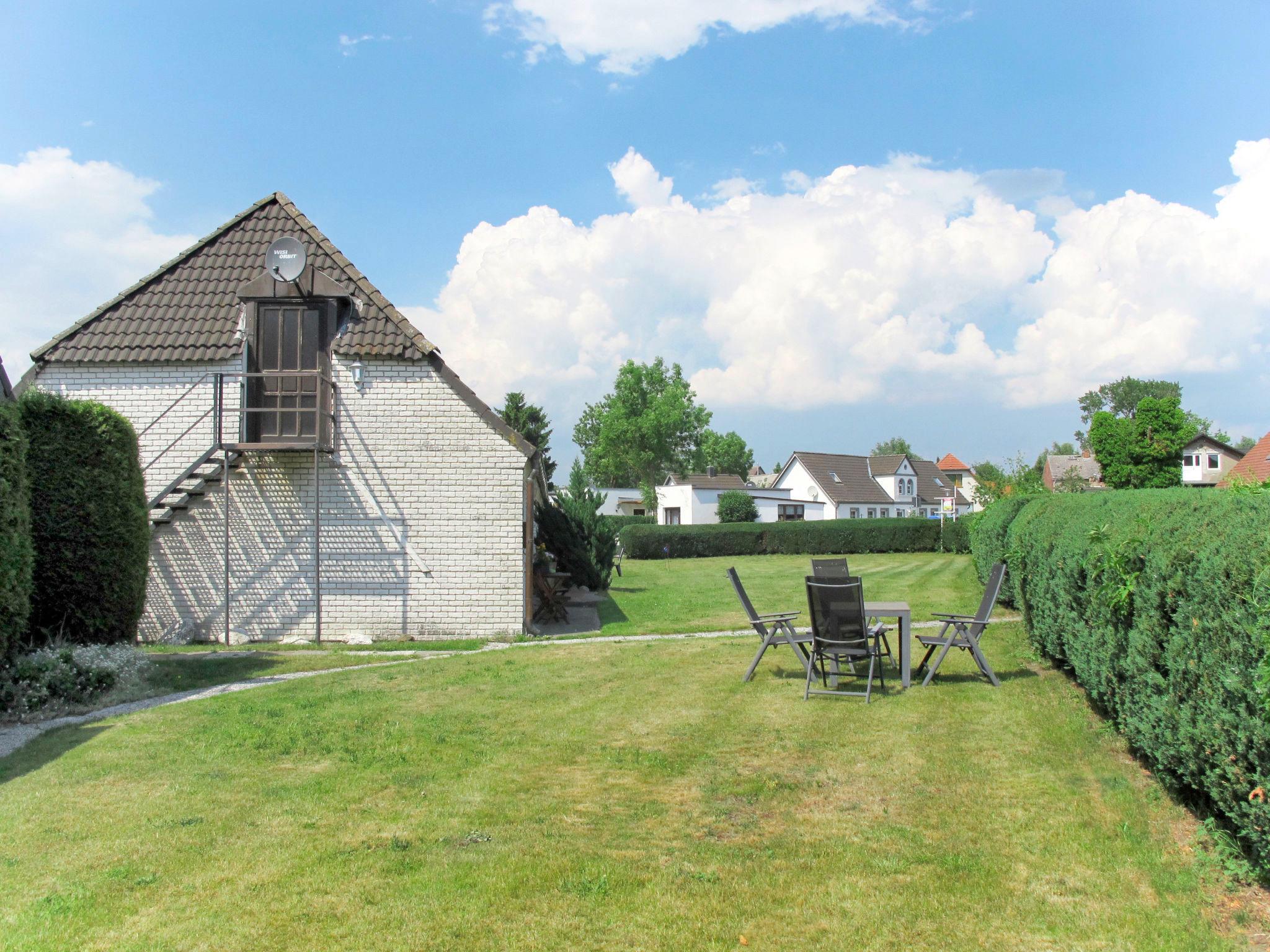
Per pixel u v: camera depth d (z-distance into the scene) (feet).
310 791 19.71
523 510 48.98
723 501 190.49
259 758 22.34
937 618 32.35
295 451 48.21
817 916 13.75
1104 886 14.57
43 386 49.26
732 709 27.58
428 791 19.67
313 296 48.85
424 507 49.06
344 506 48.91
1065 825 17.21
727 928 13.39
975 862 15.56
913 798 18.94
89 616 37.45
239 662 38.75
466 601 48.85
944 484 264.52
